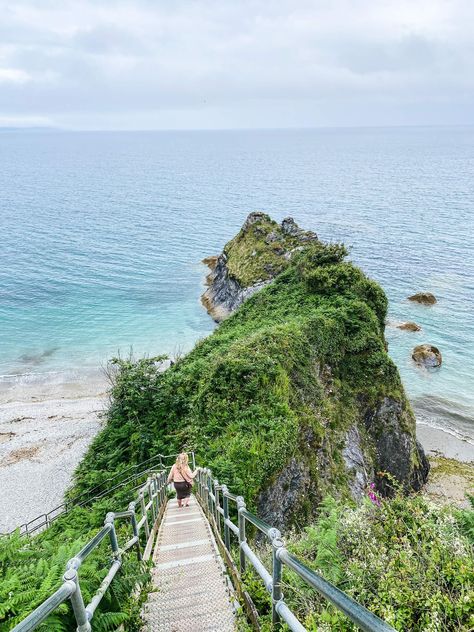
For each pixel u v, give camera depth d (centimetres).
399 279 7062
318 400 2408
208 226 10744
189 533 1109
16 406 4162
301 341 2577
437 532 564
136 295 6681
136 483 1891
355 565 530
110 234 9988
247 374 2148
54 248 8919
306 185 18012
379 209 12475
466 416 4022
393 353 5072
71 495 2223
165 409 2506
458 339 5331
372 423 2789
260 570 524
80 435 3681
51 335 5525
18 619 472
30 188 17888
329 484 2069
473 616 388
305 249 4069
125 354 5100
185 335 5512
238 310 3847
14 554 648
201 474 1536
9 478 3167
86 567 577
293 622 386
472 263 7756
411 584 468
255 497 1553
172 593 724
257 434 1775
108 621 524
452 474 3172
